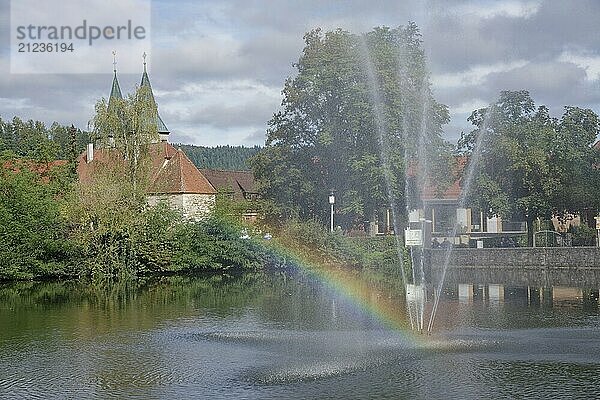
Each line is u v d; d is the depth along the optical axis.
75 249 53.41
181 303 36.75
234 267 61.12
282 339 24.28
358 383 17.98
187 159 86.62
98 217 53.09
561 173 62.75
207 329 27.23
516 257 58.22
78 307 35.41
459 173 65.12
